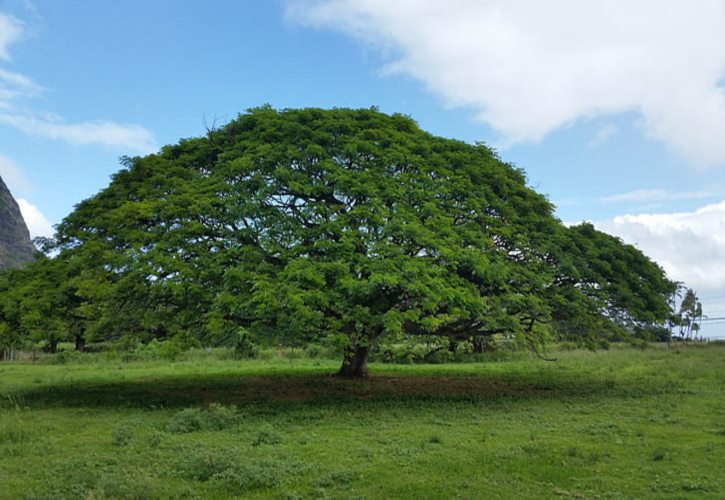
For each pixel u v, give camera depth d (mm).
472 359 34375
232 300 13000
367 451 9383
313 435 10789
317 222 15672
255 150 16469
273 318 14203
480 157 19469
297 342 16188
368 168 16312
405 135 18188
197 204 14938
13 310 14516
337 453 9344
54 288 14938
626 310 18609
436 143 19172
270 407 14312
